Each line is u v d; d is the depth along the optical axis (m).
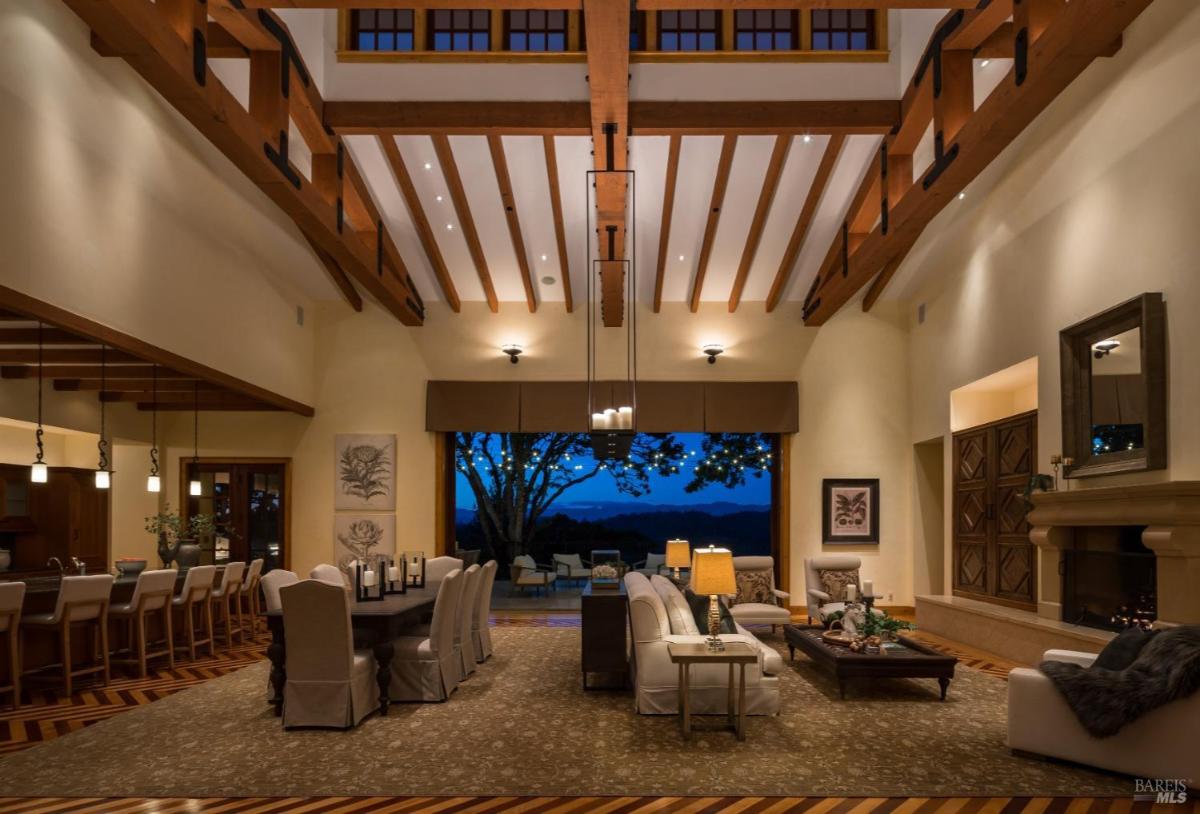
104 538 11.72
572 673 7.57
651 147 9.55
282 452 12.42
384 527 12.30
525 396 12.39
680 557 7.42
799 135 9.22
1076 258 7.88
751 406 12.34
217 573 9.64
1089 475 7.43
